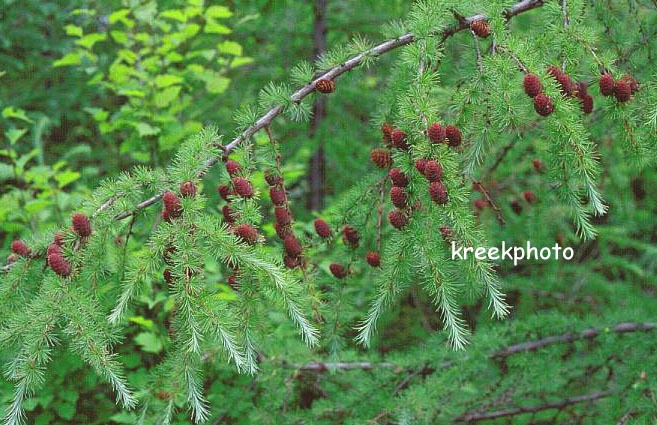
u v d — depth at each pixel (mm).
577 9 2273
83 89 5684
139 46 4781
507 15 2357
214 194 4445
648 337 3490
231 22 5445
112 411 3961
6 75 5762
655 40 2725
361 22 5504
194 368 2053
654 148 2250
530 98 2074
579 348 3668
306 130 5559
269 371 3533
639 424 3078
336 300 2623
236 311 2107
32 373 1948
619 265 5895
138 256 2059
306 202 6047
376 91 5121
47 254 2084
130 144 4289
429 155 1907
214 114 5242
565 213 3980
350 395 3477
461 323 1941
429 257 1957
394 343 5191
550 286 5535
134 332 3920
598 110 3139
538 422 4027
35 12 5539
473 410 3701
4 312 2152
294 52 5652
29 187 4102
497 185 3934
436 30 2178
